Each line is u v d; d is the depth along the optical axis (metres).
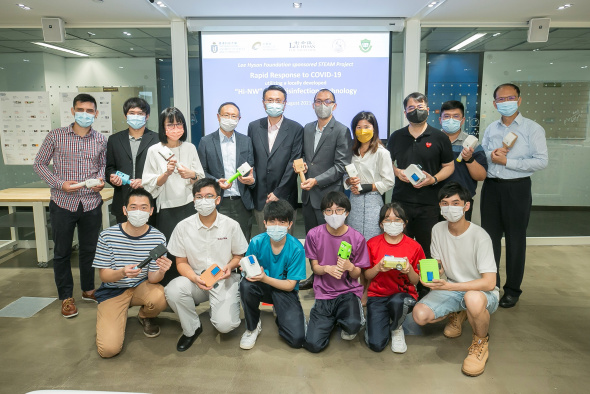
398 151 2.77
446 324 2.50
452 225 2.24
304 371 1.99
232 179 2.56
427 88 4.11
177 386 1.87
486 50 4.05
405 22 3.73
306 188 2.66
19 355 2.14
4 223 3.70
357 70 3.80
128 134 2.76
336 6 3.29
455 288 2.05
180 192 2.61
